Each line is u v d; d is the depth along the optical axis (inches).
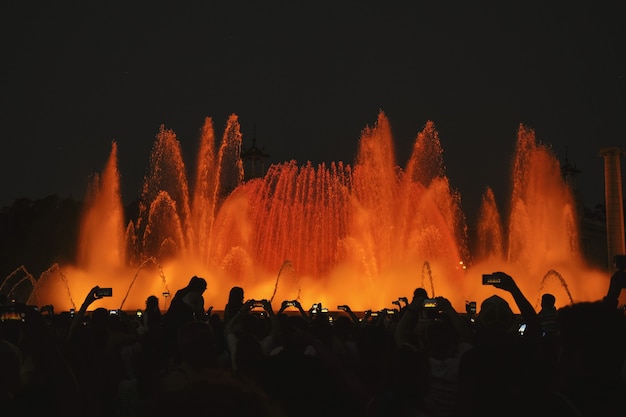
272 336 514.6
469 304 840.3
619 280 420.5
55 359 321.7
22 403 243.6
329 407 309.3
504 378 282.7
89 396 437.7
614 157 2834.6
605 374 246.5
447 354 387.2
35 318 323.9
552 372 317.4
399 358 335.0
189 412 159.3
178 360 483.8
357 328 637.9
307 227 3361.2
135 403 464.8
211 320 620.1
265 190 3432.6
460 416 291.0
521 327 538.3
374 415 325.7
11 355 396.8
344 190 3348.9
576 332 248.5
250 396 162.6
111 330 546.0
